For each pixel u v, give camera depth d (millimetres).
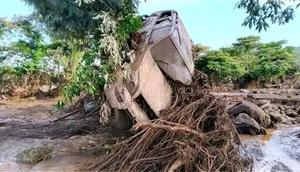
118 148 6379
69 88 6512
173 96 7383
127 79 6449
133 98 6570
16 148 7801
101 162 6246
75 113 11242
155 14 8523
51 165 6500
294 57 23609
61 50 18219
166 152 6039
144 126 6234
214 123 6918
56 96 18547
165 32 7055
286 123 10617
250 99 12070
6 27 18391
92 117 10398
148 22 7918
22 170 6309
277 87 21391
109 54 6320
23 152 7152
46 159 6875
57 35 8148
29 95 18391
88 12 6762
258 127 8977
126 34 6609
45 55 18703
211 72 21266
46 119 11703
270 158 6914
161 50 6926
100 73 6305
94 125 9531
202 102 7164
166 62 6996
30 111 13742
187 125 6441
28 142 8320
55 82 18672
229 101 10305
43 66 18781
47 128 9953
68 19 7133
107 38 6121
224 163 5711
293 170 6309
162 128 6188
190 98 7500
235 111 9820
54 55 18547
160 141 6297
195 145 6000
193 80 8297
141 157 6047
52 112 13062
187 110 6871
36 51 18719
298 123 10648
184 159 5609
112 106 6832
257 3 7078
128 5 6883
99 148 7051
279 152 7316
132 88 6512
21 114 13047
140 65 6547
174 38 7078
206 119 7078
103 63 6348
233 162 5934
